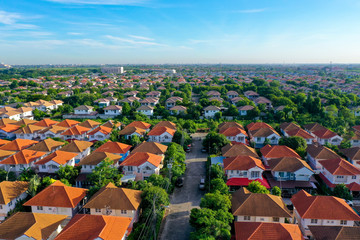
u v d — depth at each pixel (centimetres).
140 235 3459
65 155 5869
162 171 5575
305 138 7212
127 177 5238
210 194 3919
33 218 3578
